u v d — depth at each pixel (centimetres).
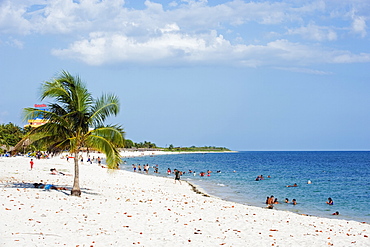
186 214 1894
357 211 2784
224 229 1590
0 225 1341
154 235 1397
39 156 7431
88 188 2775
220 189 4066
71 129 2205
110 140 2227
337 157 19650
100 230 1405
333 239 1539
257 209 2359
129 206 1986
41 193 2138
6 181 2759
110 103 2288
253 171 7644
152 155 19488
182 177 5709
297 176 6256
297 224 1859
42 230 1330
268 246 1351
